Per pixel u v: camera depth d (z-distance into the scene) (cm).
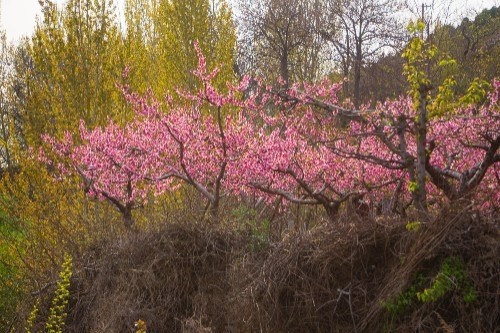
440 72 1524
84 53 1631
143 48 2166
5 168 1569
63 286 899
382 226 721
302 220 1018
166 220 967
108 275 945
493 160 752
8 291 1090
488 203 703
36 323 987
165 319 876
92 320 940
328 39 3081
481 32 2438
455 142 905
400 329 654
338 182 996
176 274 889
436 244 647
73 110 1591
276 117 1071
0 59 2505
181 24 2377
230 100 1055
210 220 944
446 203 707
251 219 960
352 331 696
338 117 1037
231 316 791
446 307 647
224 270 880
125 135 1209
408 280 663
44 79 1625
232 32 2439
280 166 946
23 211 1227
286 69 3091
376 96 2245
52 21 1633
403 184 947
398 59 2439
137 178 1120
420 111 746
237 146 1042
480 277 634
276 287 742
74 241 1095
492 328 625
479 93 702
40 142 1531
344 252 724
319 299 724
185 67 2350
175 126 1081
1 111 2198
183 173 1123
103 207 1203
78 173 1262
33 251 1153
